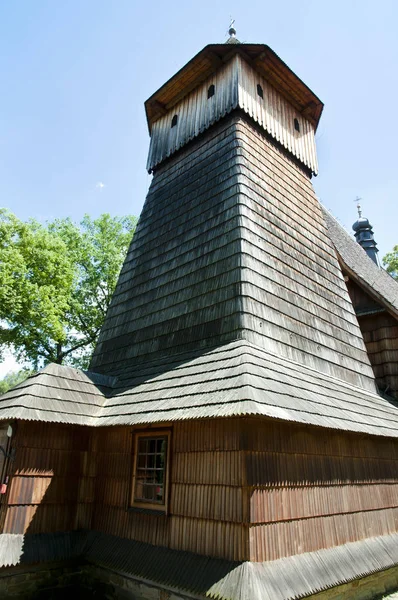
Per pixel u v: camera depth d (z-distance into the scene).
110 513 7.32
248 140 10.45
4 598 6.30
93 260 23.11
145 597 6.07
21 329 18.06
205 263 8.94
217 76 11.70
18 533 6.67
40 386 7.64
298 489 6.19
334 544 6.45
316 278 10.32
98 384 8.68
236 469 5.62
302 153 12.66
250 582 4.85
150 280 10.40
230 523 5.46
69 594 6.99
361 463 7.73
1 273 16.17
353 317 10.99
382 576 7.44
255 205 9.44
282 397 5.98
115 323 10.78
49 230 22.55
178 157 12.20
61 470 7.49
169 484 6.51
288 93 12.62
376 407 8.98
